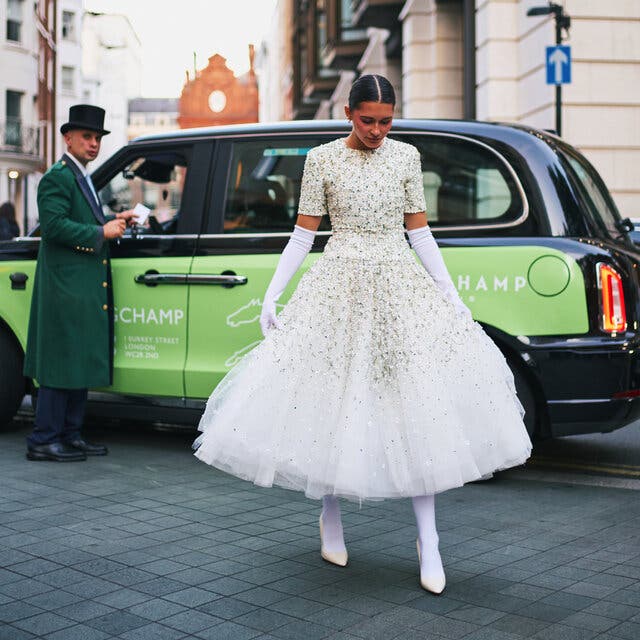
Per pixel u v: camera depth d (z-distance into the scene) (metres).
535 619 2.92
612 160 15.55
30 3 38.38
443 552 3.66
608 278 4.82
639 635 2.79
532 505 4.46
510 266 4.91
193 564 3.48
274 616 2.94
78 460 5.41
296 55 53.00
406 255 3.31
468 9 18.39
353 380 3.11
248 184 5.57
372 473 3.09
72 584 3.23
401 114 27.84
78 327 5.39
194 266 5.51
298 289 3.31
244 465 3.18
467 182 5.12
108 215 5.93
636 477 5.14
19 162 38.00
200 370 5.46
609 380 4.80
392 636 2.77
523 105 16.83
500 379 3.28
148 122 108.44
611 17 15.45
